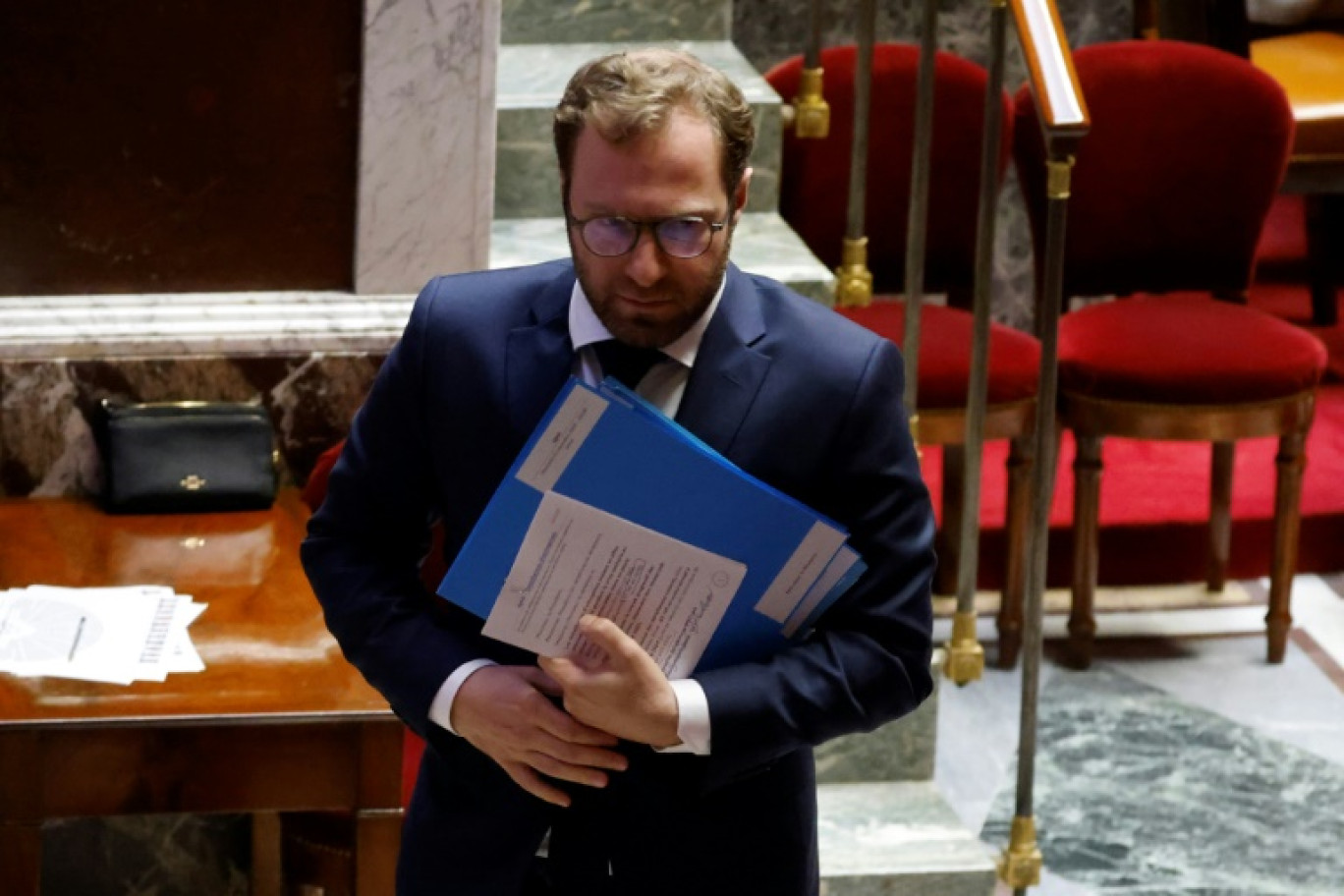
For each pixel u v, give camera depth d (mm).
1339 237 22969
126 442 11477
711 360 7215
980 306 12180
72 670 9688
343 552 7668
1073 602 16547
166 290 11906
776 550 6977
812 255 13484
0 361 11531
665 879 7652
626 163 6535
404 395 7508
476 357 7367
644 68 6625
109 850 12336
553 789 7270
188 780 9570
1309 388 16219
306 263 12039
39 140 11516
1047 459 11453
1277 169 17422
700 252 6645
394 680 7430
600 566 6902
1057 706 16016
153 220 11766
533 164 14086
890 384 7367
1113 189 17344
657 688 6934
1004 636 16547
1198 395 15969
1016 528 16297
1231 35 20375
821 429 7254
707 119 6598
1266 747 15477
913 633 7273
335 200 11945
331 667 9883
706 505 6828
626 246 6602
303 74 11688
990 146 12039
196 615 10320
